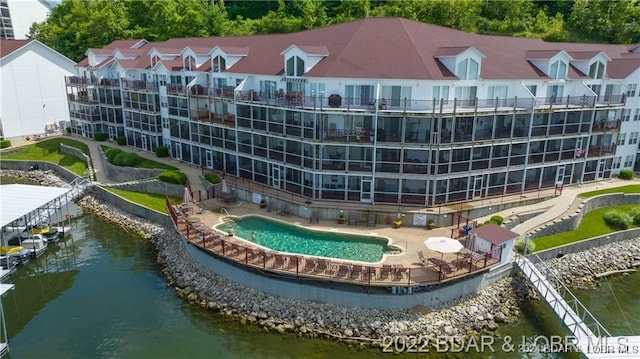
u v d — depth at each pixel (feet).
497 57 153.89
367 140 131.54
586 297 114.73
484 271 108.47
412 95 131.13
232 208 145.07
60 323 101.09
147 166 186.29
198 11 312.91
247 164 162.50
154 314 104.27
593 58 160.35
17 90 251.19
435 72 131.23
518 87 145.07
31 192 140.36
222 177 165.99
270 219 135.44
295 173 146.10
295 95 136.05
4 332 94.38
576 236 133.69
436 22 268.82
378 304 100.83
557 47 181.06
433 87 130.72
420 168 131.95
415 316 99.81
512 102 142.20
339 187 140.67
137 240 144.56
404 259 109.09
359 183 138.41
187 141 186.29
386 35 145.59
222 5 336.49
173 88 185.16
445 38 154.61
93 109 236.84
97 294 112.57
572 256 128.67
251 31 305.73
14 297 112.47
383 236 123.65
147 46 239.30
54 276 121.90
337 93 135.03
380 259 109.50
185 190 147.23
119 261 130.52
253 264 104.68
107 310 105.81
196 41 209.46
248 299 106.42
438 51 138.62
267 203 145.69
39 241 134.62
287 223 132.67
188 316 103.60
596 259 129.39
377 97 128.36
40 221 150.82
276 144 149.38
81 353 91.56
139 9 346.13
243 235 124.16
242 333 97.71
